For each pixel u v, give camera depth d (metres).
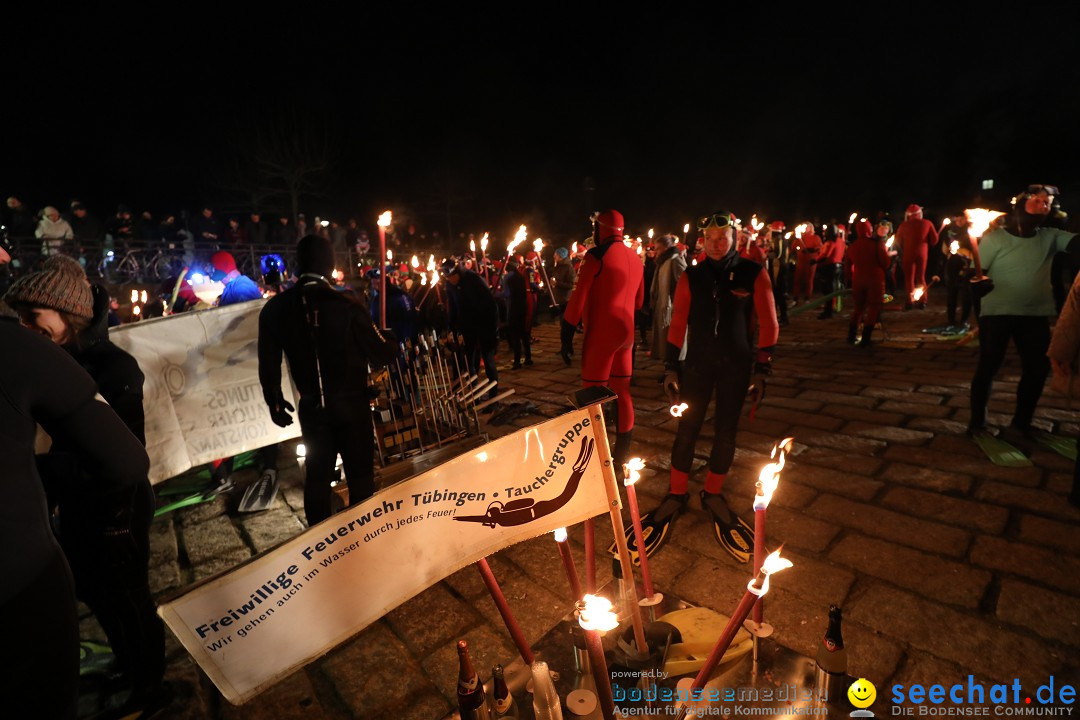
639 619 1.76
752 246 6.67
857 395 5.48
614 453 3.83
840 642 1.67
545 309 13.89
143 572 1.95
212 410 3.77
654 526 3.06
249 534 3.43
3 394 1.09
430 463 3.24
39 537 1.14
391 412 3.91
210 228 14.49
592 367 3.65
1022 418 4.12
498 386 6.71
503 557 2.95
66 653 1.19
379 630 2.46
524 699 1.77
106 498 1.57
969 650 2.14
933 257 11.66
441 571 1.41
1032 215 3.72
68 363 1.23
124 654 2.01
